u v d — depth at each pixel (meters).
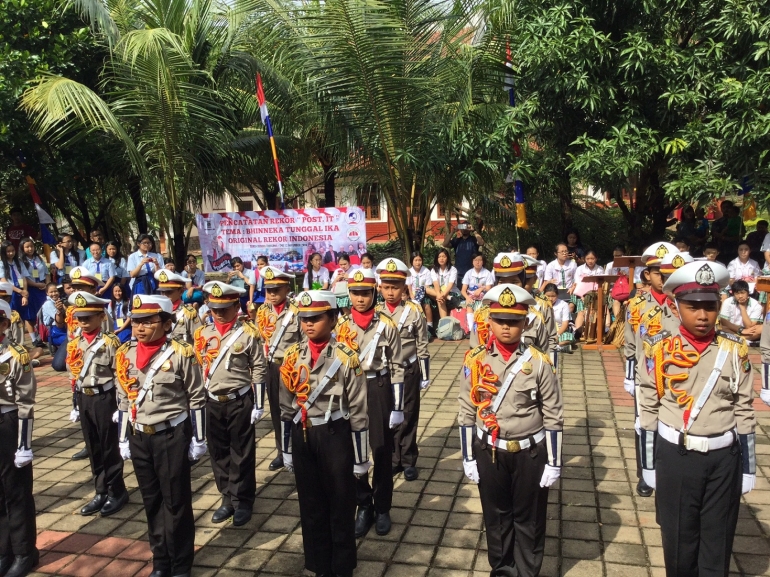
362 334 5.10
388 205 12.07
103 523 5.27
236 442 5.12
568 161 11.17
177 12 11.80
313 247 11.77
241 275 11.74
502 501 3.92
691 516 3.60
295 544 4.81
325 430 4.12
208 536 4.96
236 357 5.16
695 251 12.34
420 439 6.68
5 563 4.57
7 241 12.02
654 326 4.89
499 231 14.33
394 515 5.12
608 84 10.02
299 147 13.61
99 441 5.41
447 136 11.17
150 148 11.45
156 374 4.38
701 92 9.88
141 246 10.81
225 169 12.72
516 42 10.61
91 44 11.62
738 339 3.56
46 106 10.05
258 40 11.93
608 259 13.87
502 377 3.86
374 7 9.97
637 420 4.23
